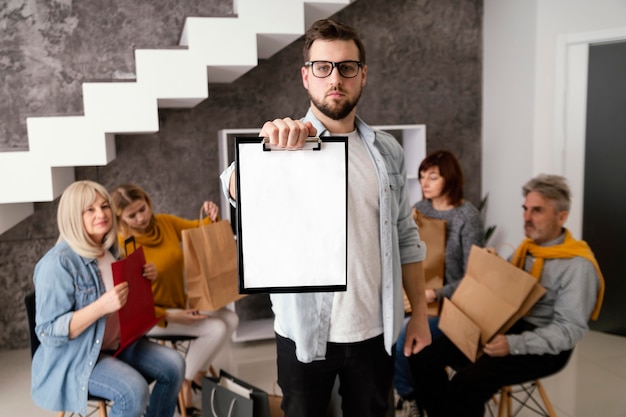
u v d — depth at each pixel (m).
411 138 3.59
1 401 2.70
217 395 1.98
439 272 2.52
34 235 3.33
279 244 1.00
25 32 3.11
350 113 1.34
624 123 3.13
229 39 2.70
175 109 3.39
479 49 3.81
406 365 2.43
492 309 1.95
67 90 3.21
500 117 3.67
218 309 2.71
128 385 1.89
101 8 3.19
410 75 3.71
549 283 1.99
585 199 3.32
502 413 2.10
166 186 3.44
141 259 2.14
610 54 3.14
